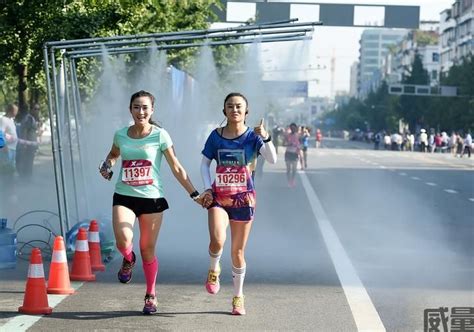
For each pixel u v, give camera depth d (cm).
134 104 883
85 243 1084
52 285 988
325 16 4578
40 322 839
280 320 867
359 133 17988
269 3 4397
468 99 10538
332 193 2680
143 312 887
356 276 1136
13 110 2125
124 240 870
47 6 2062
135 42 1411
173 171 887
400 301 973
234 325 841
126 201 882
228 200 871
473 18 15350
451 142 8344
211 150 877
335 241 1505
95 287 1030
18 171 2436
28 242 1296
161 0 2631
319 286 1062
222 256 1298
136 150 881
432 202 2419
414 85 13088
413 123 13750
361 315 894
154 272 892
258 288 1045
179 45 1502
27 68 2411
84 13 2059
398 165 4988
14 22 2078
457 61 13662
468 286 1076
